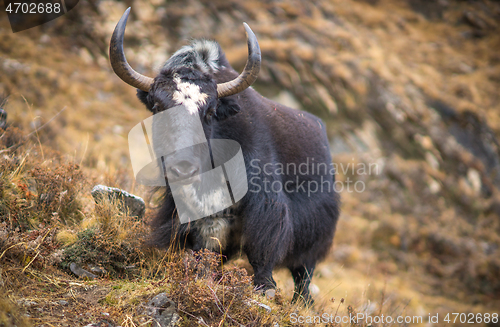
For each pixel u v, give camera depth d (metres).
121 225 13.62
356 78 62.66
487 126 61.25
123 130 44.94
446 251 44.84
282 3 73.69
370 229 44.91
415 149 57.50
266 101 15.91
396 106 60.41
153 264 13.12
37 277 11.02
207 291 10.80
